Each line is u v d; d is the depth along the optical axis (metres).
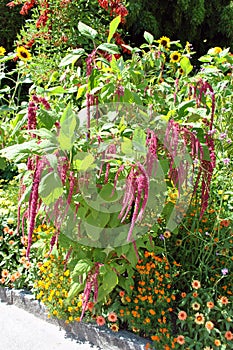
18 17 8.30
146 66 3.35
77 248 2.87
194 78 2.93
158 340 2.71
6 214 3.69
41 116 2.55
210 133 2.76
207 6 10.09
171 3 9.72
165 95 3.17
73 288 2.83
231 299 2.81
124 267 2.84
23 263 3.37
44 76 4.74
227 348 2.66
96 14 6.11
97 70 2.82
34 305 3.25
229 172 3.08
